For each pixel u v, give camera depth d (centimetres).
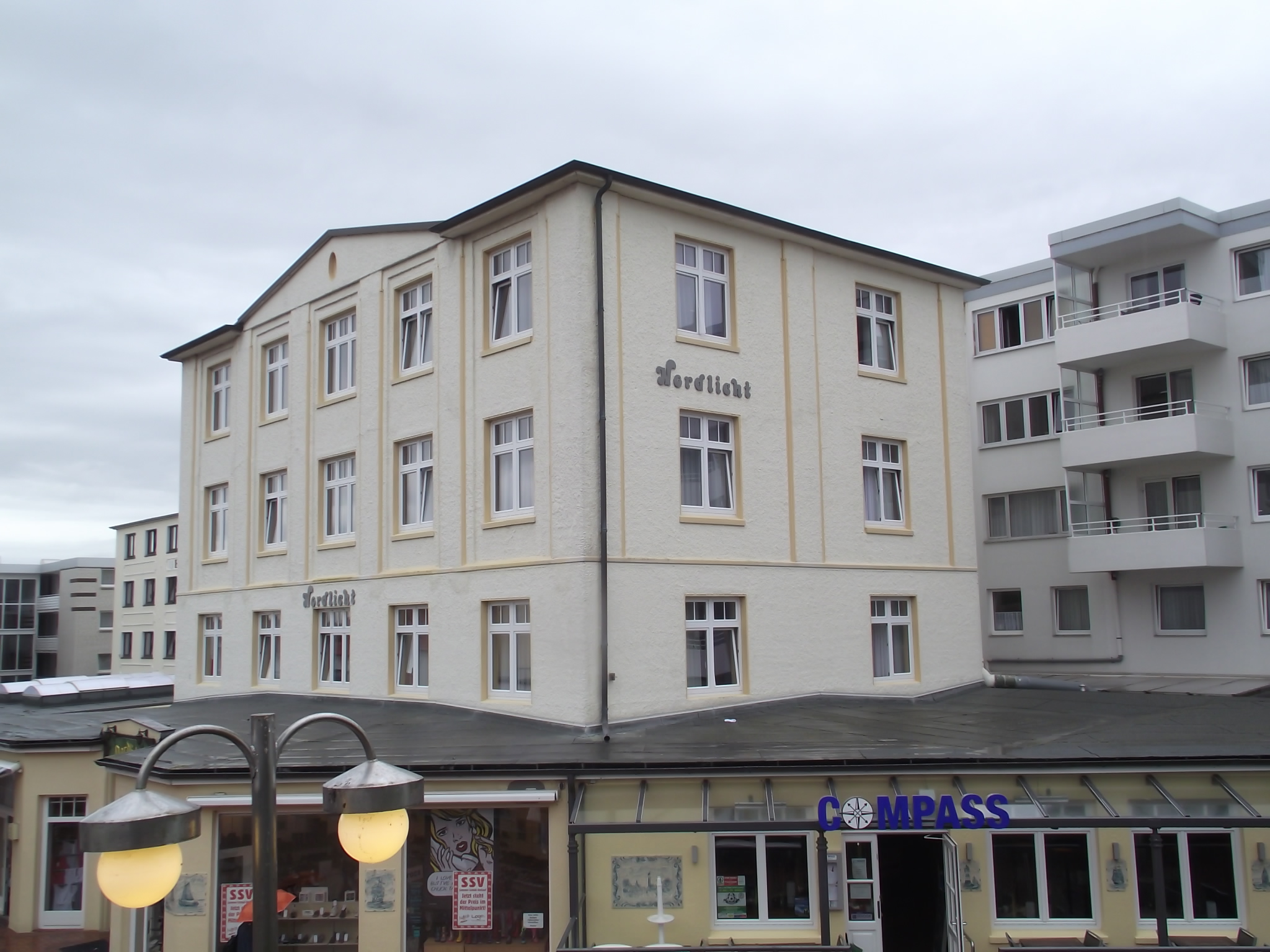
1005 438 3334
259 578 2717
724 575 2053
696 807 1426
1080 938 1428
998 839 1472
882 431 2403
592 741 1717
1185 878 1448
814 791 1443
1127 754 1455
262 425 2759
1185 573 2903
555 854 1438
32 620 7331
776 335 2219
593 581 1859
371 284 2403
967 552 2536
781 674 2123
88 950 1745
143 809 600
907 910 1698
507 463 2052
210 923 1449
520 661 1992
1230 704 2203
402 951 1456
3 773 1905
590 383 1897
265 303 2777
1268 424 2761
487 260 2125
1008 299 3331
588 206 1934
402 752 1577
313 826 1496
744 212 2127
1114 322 2888
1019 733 1722
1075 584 3138
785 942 1431
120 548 6612
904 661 2392
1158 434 2809
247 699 2677
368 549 2353
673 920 1423
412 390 2266
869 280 2425
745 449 2128
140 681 3097
